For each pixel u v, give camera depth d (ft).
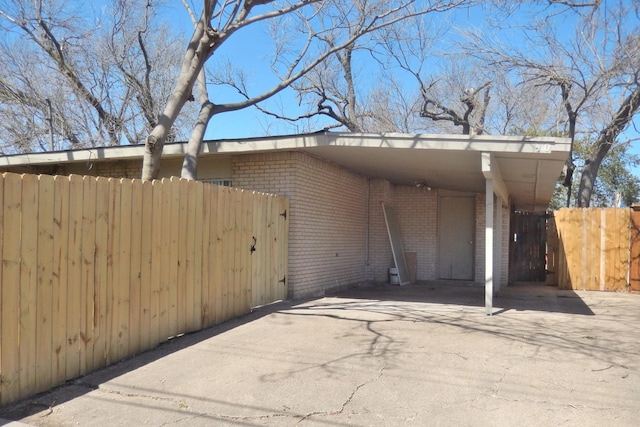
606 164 96.84
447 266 48.19
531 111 67.72
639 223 40.78
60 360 15.20
